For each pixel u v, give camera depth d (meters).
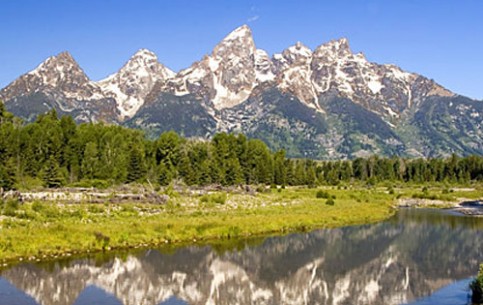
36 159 134.75
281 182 177.88
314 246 63.22
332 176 199.88
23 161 129.12
